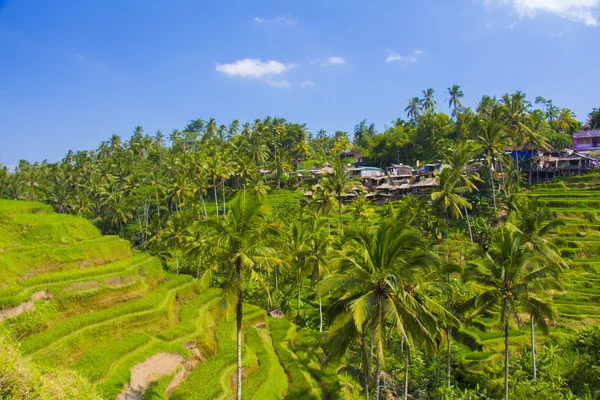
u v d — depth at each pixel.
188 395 28.56
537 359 38.16
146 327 34.81
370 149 141.88
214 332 40.25
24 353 26.62
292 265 52.09
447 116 125.00
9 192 102.69
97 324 32.12
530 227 44.09
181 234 70.19
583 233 65.31
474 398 32.94
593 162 95.19
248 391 31.08
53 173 133.88
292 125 147.50
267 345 40.06
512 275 28.64
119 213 97.56
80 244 39.78
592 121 121.94
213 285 59.44
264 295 55.25
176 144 150.50
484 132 73.69
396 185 103.62
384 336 23.36
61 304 32.44
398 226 22.11
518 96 85.94
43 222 39.31
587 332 39.44
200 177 93.50
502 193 81.25
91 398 18.47
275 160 119.81
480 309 28.88
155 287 42.09
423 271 23.55
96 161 145.38
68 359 28.38
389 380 34.97
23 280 32.78
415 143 129.62
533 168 92.38
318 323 51.06
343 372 32.38
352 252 35.19
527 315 48.12
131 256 44.69
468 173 74.00
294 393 31.48
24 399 14.88
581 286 53.03
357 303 20.44
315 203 70.19
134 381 28.33
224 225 26.11
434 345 21.42
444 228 65.44
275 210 88.56
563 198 76.44
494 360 40.41
